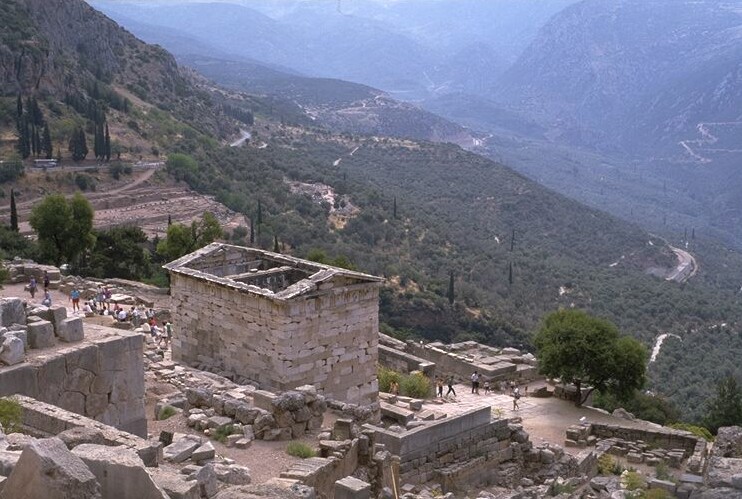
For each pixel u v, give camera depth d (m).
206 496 15.55
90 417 21.58
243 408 27.12
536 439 41.88
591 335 52.19
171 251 77.94
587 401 56.41
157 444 17.61
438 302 133.62
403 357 52.88
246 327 38.88
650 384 114.12
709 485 16.70
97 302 53.03
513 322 138.50
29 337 21.28
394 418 37.66
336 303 39.06
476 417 34.94
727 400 56.84
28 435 17.38
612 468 40.47
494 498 31.03
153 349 43.06
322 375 38.84
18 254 85.88
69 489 11.30
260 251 44.31
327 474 22.42
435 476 32.50
